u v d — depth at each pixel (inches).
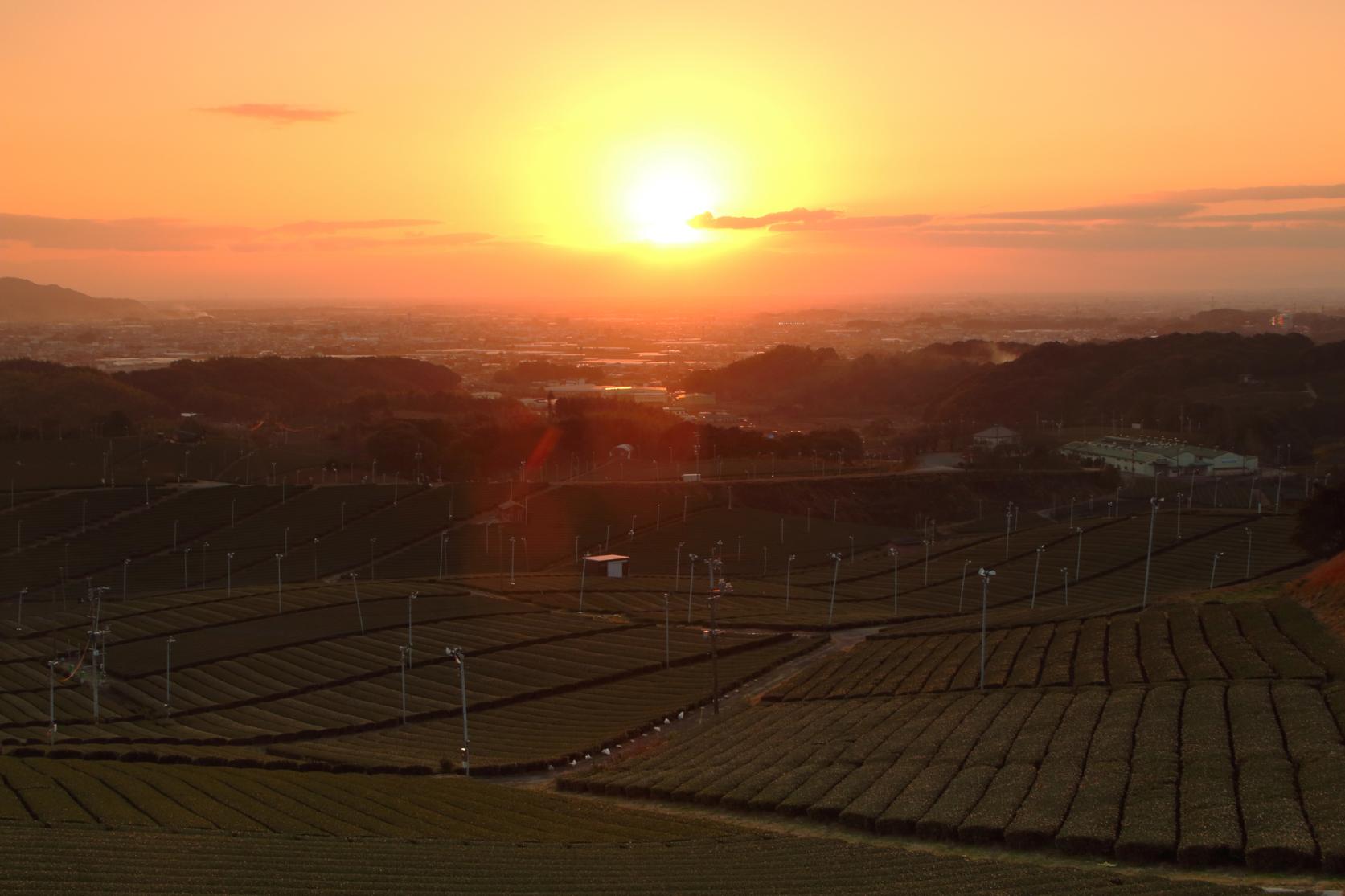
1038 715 3284.9
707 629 5851.4
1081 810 2477.9
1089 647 4074.8
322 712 4658.0
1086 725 3078.2
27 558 7755.9
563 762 3966.5
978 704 3604.8
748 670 5032.0
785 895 2190.0
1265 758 2573.8
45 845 2566.4
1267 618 4005.9
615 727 4365.2
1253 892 1963.6
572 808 3238.2
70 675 5059.1
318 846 2699.3
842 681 4461.1
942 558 7815.0
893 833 2662.4
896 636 5285.4
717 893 2229.3
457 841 2822.3
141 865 2449.6
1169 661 3641.7
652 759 3759.8
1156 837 2263.8
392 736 4389.8
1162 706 3125.0
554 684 4977.9
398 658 5300.2
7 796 3102.9
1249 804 2329.0
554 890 2282.2
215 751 4028.1
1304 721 2770.7
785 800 2977.4
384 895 2269.9
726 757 3580.2
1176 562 6875.0
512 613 6141.7
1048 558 7372.1
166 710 4687.5
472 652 5423.2
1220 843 2180.1
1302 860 2082.9
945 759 3038.9
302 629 5777.6
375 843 2751.0
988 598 6643.7
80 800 3112.7
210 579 7544.3
